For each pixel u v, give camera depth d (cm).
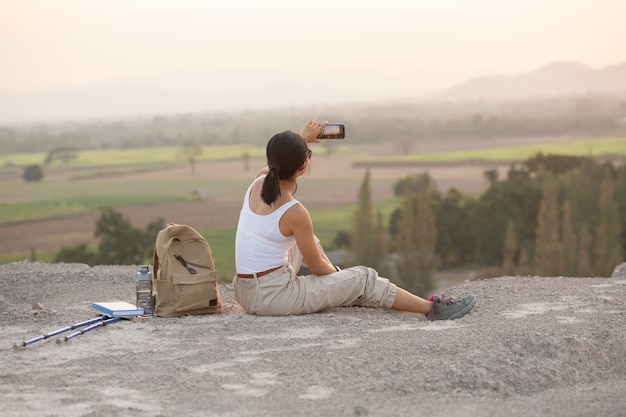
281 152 565
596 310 585
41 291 766
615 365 479
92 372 449
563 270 8500
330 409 375
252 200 591
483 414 368
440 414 367
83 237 13375
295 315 592
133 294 739
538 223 9288
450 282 8762
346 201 16175
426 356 461
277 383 419
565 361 464
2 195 19238
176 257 608
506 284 723
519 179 10038
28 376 439
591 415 361
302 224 566
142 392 406
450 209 10169
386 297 592
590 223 9200
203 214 15412
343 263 9581
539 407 379
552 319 554
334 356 466
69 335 537
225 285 776
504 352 467
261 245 579
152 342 521
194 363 464
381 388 409
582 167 9906
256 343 509
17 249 12512
